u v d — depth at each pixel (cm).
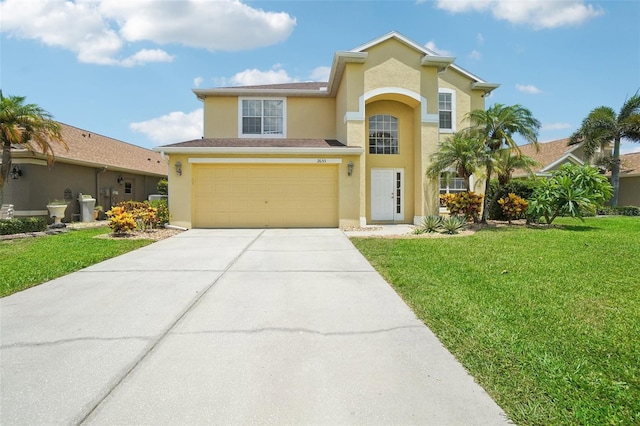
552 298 489
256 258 789
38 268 677
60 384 286
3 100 1173
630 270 642
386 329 397
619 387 273
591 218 1717
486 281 575
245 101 1688
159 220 1257
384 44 1433
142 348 350
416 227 1387
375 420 242
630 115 2173
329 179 1367
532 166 1371
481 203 1436
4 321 420
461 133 1377
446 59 1430
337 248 905
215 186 1341
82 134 2097
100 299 504
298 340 369
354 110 1405
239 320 425
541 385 280
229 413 249
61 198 1661
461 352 338
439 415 247
